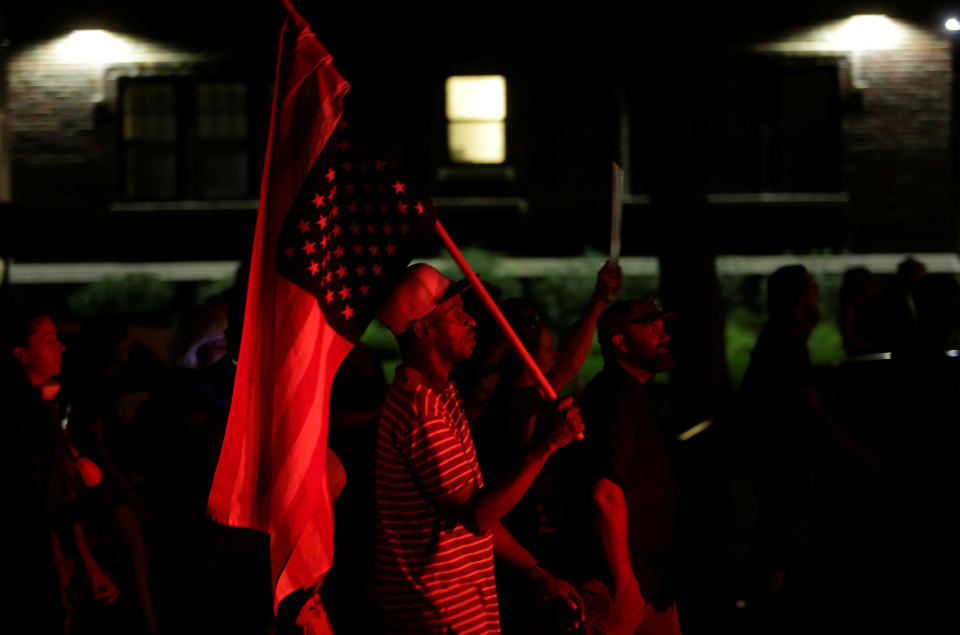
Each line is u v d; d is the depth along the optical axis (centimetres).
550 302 1933
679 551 521
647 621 500
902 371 636
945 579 623
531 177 2066
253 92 2094
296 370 379
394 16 2053
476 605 390
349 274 392
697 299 1241
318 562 379
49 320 511
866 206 2072
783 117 2078
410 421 383
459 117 2069
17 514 460
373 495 533
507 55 2061
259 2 2086
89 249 2086
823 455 793
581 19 2055
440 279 397
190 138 2109
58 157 2103
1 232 1230
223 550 439
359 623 573
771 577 781
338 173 393
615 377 496
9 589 456
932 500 620
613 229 584
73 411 708
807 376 760
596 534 477
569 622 430
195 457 479
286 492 374
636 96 1294
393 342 1769
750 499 1023
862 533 844
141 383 900
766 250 2066
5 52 2092
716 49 2059
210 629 442
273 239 388
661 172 1259
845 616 756
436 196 2064
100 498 633
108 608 752
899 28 2066
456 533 388
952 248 2078
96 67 2092
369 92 2056
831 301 1933
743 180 2084
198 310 735
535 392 557
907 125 2072
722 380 1239
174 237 2084
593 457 482
